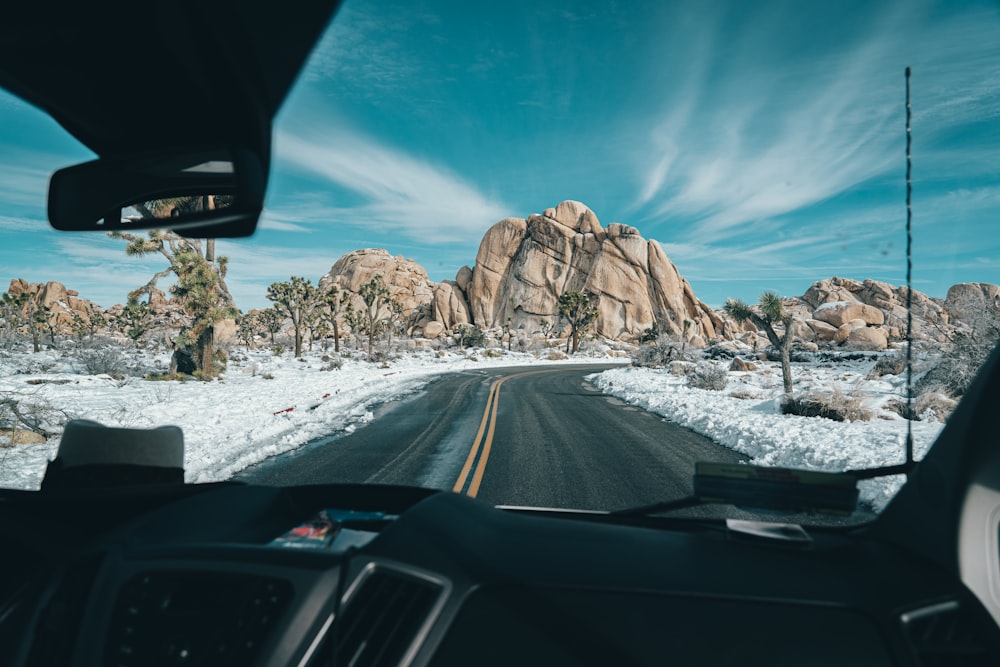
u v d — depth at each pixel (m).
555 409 15.98
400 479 7.28
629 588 1.10
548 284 126.12
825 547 1.31
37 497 1.52
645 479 7.26
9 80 1.00
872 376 24.88
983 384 1.18
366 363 48.75
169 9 0.80
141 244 23.20
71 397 15.90
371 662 0.99
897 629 1.06
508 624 1.02
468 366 50.09
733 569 1.20
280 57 0.97
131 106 1.05
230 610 1.03
